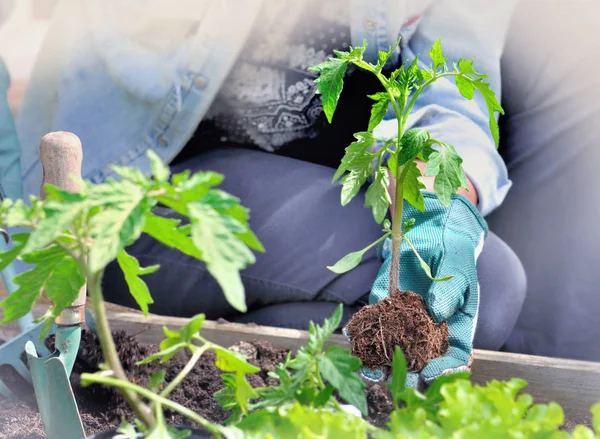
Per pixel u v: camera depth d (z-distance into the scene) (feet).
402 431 1.24
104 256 1.09
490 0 4.54
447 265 2.84
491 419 1.17
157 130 4.47
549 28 5.18
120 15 4.47
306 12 4.29
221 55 4.18
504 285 4.26
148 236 4.68
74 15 4.64
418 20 4.40
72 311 2.48
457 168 2.14
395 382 1.42
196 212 1.11
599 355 5.38
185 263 4.59
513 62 5.35
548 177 5.48
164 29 4.33
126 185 1.17
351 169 2.35
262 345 3.27
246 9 4.17
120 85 4.47
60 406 2.40
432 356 2.47
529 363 3.18
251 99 4.50
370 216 4.41
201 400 2.91
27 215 1.23
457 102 4.25
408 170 2.34
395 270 2.53
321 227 4.34
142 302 1.61
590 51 5.14
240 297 1.03
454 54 4.45
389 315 2.43
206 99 4.30
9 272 3.09
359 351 2.41
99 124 4.59
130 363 3.03
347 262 2.42
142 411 1.37
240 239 1.16
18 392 3.21
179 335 1.48
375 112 2.40
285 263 4.32
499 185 4.19
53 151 2.31
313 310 4.35
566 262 5.45
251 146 4.81
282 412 1.35
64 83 4.67
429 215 3.14
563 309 5.46
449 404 1.25
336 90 2.20
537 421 1.24
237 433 1.32
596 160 5.28
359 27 4.24
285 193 4.47
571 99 5.26
